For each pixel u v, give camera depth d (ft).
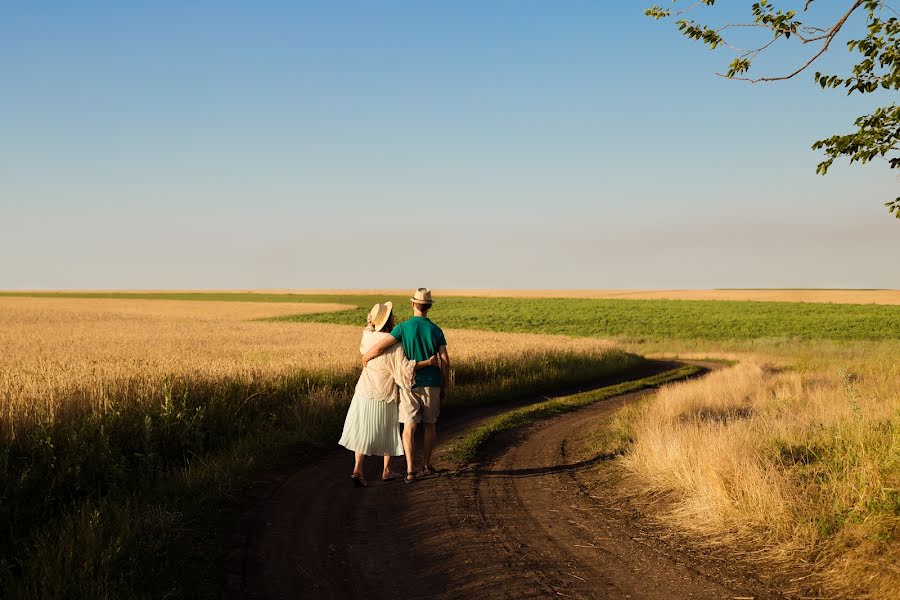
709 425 26.78
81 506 18.47
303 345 86.02
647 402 42.24
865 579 13.57
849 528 15.53
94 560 14.30
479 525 19.02
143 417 26.53
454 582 14.87
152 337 108.37
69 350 75.05
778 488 17.66
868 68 18.52
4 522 17.51
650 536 17.85
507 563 15.98
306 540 17.76
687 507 19.30
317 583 14.84
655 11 19.79
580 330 176.35
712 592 14.01
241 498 21.76
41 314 211.41
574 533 18.25
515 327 186.50
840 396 33.86
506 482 24.34
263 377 38.65
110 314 218.38
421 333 24.66
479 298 352.08
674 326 183.52
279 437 30.58
